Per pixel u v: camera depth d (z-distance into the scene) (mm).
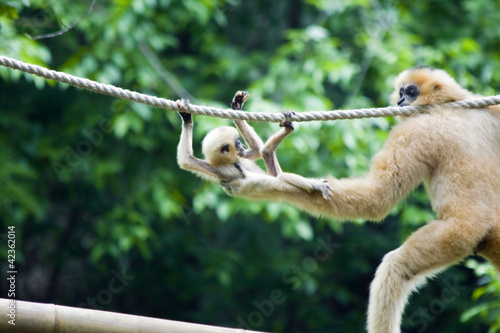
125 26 15062
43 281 19750
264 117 8062
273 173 8375
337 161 15008
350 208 8039
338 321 18312
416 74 8984
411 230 16188
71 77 7633
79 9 15375
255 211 14750
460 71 15641
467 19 17047
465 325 17391
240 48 19500
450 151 8109
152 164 17125
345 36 18297
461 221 7891
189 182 17141
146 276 18734
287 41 20422
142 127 15703
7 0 10672
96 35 15594
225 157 8172
